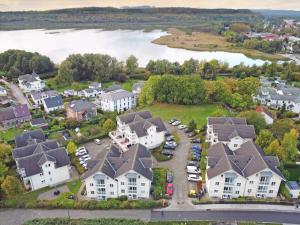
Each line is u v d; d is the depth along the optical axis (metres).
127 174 78.06
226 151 86.50
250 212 75.38
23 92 174.00
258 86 157.00
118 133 114.25
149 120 109.00
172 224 71.00
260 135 99.06
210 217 73.62
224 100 145.12
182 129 122.62
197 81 150.00
